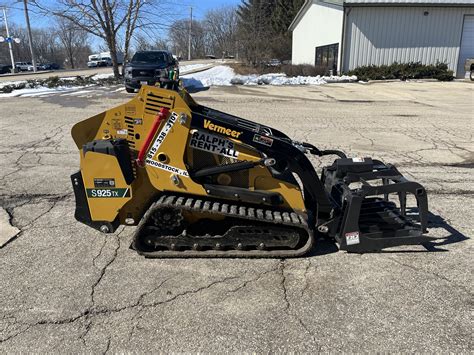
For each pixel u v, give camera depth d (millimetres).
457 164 6762
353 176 3979
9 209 4766
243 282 3326
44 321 2842
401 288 3266
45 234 4137
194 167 3738
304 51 32000
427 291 3229
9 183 5621
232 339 2695
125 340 2676
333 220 3777
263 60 30969
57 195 5203
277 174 3697
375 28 23125
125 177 3631
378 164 4277
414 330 2791
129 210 3793
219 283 3307
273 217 3594
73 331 2752
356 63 23703
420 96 15836
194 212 3643
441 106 13211
